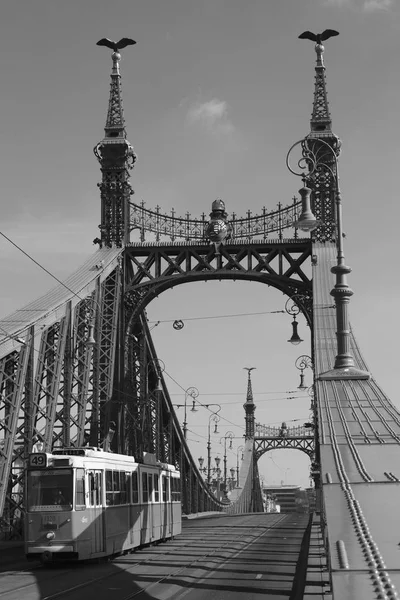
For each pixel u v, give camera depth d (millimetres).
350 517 14031
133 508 36281
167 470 43969
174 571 27906
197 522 68562
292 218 60125
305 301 59438
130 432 62812
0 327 42719
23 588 23828
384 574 10469
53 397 46594
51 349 48344
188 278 60781
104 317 59531
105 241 61281
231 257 60469
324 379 34344
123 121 62844
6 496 41000
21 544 38188
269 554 33875
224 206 61094
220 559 31953
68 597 21812
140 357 66250
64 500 30250
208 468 95688
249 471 138125
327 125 60344
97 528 31531
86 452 32062
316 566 27828
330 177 59281
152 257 61469
